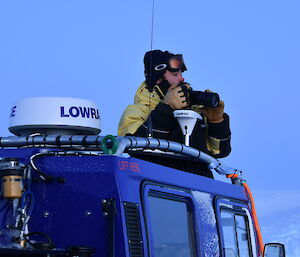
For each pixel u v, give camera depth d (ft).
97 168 28.32
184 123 38.14
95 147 31.65
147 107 40.75
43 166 28.71
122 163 28.50
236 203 37.65
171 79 42.24
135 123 39.91
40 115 33.68
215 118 41.52
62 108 33.83
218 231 34.73
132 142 30.37
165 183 30.86
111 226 27.76
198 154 36.14
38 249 26.27
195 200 33.01
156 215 30.17
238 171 39.60
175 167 38.93
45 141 31.37
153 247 29.22
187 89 39.81
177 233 31.45
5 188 27.86
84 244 28.12
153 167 30.27
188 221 32.48
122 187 28.19
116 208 27.91
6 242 27.55
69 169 28.55
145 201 29.14
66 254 26.48
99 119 35.53
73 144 31.14
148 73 42.50
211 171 40.22
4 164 28.04
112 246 27.61
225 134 42.19
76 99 34.30
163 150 33.40
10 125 34.32
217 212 34.94
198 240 32.58
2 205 28.37
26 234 27.96
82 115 34.24
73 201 28.37
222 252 34.78
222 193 36.17
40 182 28.68
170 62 42.06
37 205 28.60
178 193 31.71
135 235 28.30
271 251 36.88
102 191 28.17
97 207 28.17
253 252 38.91
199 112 42.04
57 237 28.37
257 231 39.88
